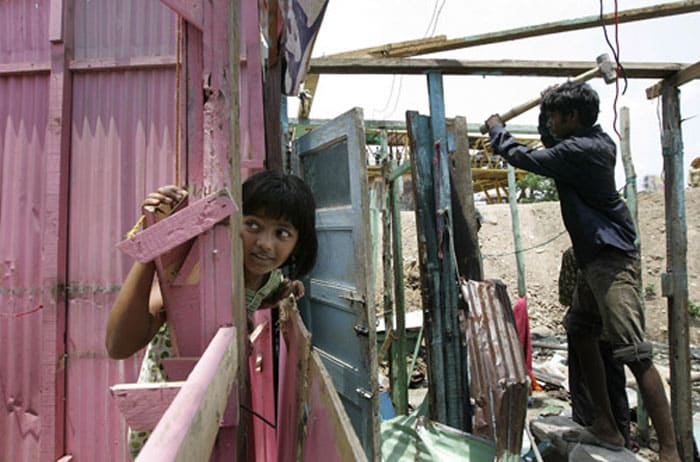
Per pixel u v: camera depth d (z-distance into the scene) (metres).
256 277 1.40
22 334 2.51
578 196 2.65
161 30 2.55
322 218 2.73
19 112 2.54
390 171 4.81
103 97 2.56
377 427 2.13
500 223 11.54
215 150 0.91
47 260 2.46
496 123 3.04
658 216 10.04
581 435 2.80
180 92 0.97
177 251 0.90
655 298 8.60
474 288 2.27
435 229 2.98
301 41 2.34
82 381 2.52
